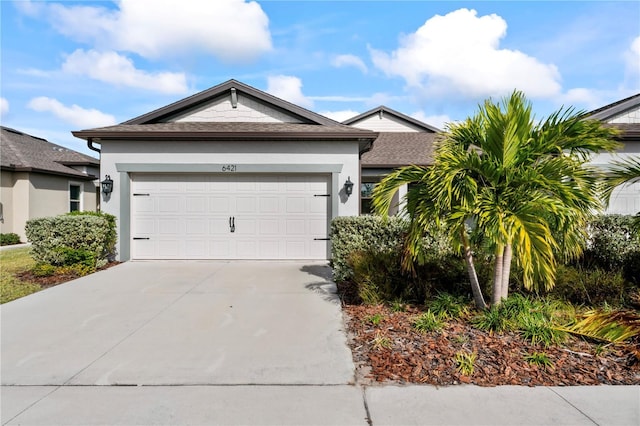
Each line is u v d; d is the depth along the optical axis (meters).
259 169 9.23
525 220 3.79
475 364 3.38
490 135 4.25
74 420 2.63
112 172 9.14
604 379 3.15
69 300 5.76
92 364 3.53
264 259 9.38
